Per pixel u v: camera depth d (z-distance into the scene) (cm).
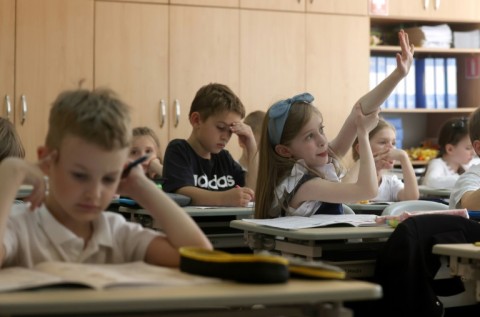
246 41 732
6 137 340
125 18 695
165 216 199
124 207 408
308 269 164
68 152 172
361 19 767
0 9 661
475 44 812
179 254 186
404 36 347
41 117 672
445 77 813
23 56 668
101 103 174
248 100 732
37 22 671
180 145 442
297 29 747
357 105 348
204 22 718
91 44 685
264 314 185
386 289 287
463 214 319
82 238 194
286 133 336
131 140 180
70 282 150
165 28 706
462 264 262
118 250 198
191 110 448
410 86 805
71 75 679
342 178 392
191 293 144
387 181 517
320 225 296
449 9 791
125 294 142
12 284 148
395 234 287
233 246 400
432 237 290
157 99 704
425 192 570
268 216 342
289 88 745
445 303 328
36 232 191
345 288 153
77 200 173
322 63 755
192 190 420
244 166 484
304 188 332
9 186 180
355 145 496
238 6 729
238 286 154
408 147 849
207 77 720
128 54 696
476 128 404
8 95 663
